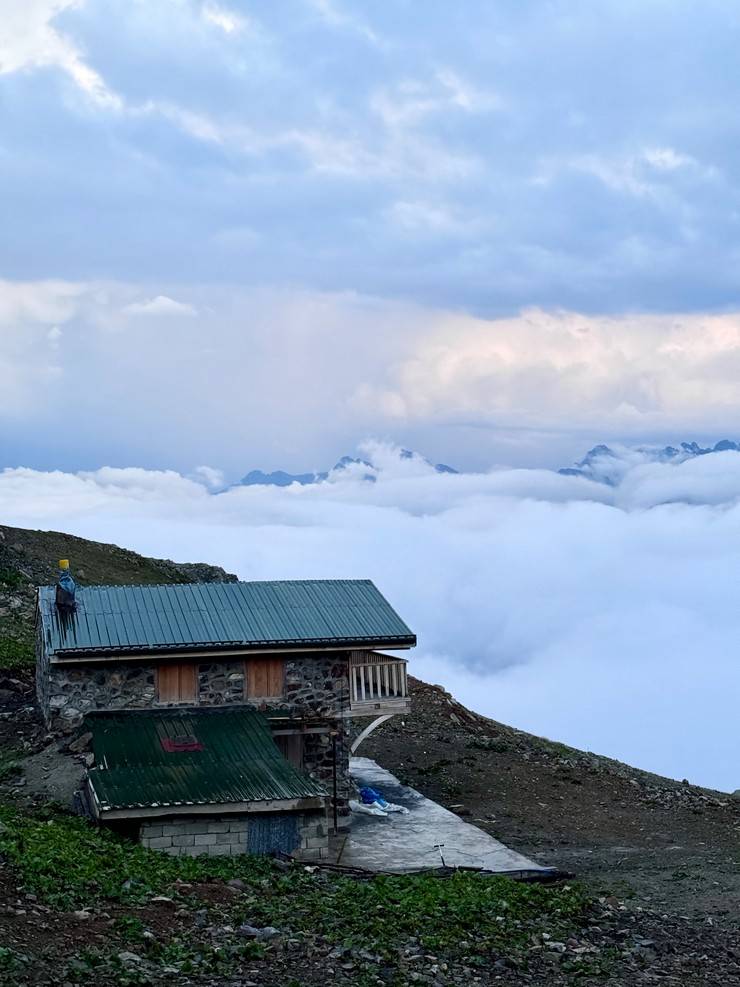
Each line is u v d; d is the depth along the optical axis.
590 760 45.16
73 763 28.47
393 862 27.70
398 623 33.34
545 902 23.25
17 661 40.62
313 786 26.50
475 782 39.09
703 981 19.27
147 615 31.95
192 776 26.58
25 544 63.34
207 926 18.67
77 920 17.38
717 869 29.98
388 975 17.48
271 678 31.77
